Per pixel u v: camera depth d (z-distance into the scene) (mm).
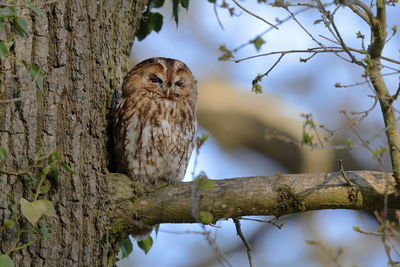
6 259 6719
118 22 9398
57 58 8031
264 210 8031
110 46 9086
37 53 7910
